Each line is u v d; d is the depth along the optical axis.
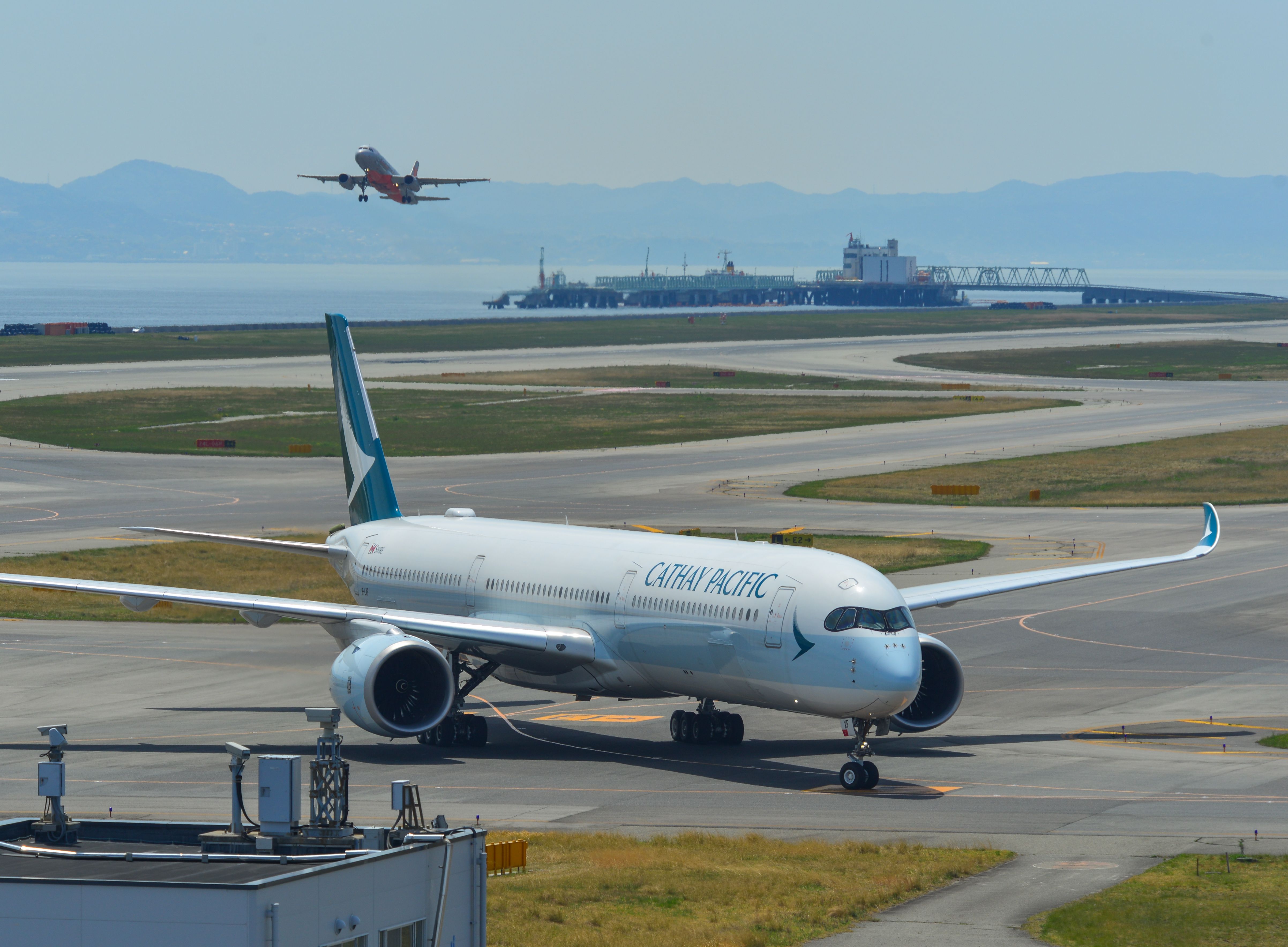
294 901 36.78
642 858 70.38
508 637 95.88
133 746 100.12
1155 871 68.38
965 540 194.75
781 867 69.19
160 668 130.00
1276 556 181.25
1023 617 149.00
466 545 110.44
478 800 85.38
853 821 79.50
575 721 110.81
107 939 36.47
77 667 129.88
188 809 82.44
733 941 57.06
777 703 88.75
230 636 146.38
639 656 95.75
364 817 80.44
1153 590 161.88
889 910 62.53
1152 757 95.44
